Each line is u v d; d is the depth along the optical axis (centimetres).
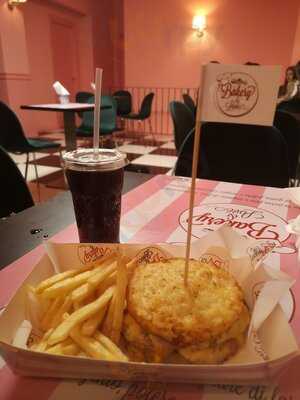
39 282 44
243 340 38
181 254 49
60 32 627
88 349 35
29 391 35
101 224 65
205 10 611
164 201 92
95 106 62
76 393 35
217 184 108
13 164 117
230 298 39
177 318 36
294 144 160
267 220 80
